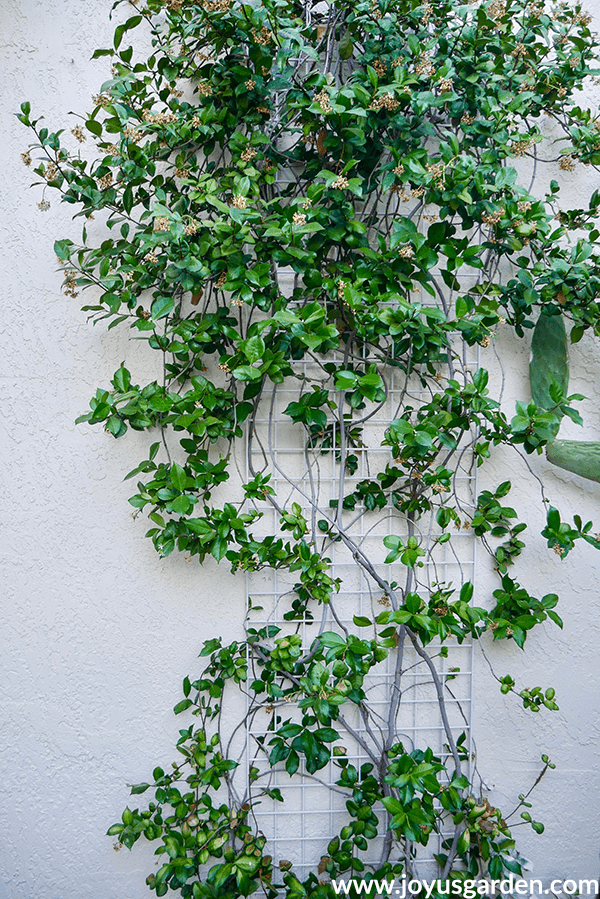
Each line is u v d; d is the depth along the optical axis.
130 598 1.66
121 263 1.55
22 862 1.64
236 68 1.44
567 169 1.62
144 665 1.66
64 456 1.65
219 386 1.65
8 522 1.65
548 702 1.61
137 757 1.66
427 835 1.47
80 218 1.64
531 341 1.71
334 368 1.58
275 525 1.67
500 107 1.52
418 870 1.69
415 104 1.43
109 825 1.66
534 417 1.48
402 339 1.58
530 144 1.51
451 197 1.43
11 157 1.63
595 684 1.75
